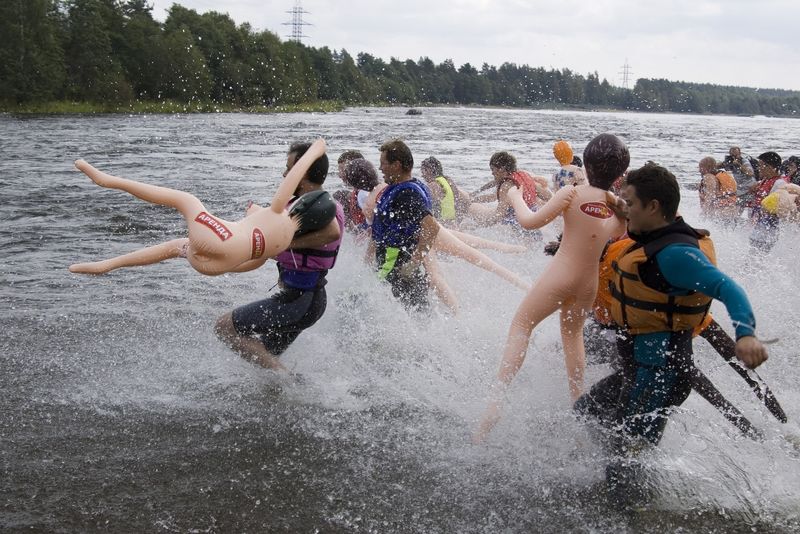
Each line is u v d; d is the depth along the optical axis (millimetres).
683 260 3594
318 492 3908
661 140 41531
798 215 8969
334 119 59969
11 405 4855
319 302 5328
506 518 3709
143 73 75812
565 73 193000
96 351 5926
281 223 4660
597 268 4668
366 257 6625
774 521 3719
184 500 3789
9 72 65000
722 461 4234
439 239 7082
